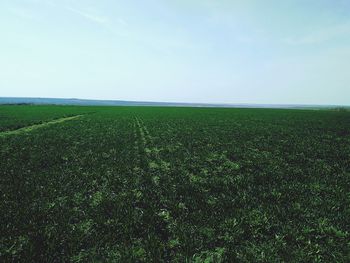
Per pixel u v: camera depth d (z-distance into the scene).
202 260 5.04
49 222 6.45
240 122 39.25
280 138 21.83
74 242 5.50
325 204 7.62
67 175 10.52
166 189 9.11
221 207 7.44
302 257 5.06
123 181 10.05
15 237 5.71
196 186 9.40
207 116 55.66
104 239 5.66
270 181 9.98
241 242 5.66
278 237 5.80
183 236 5.81
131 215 6.87
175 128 30.14
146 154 15.36
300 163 13.00
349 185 9.46
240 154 15.17
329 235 5.96
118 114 61.31
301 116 56.44
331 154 15.00
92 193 8.78
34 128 27.77
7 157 13.50
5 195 8.09
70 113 58.62
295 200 7.98
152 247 5.38
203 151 16.31
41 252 5.11
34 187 8.95
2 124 29.17
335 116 56.56
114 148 16.91
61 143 18.19
